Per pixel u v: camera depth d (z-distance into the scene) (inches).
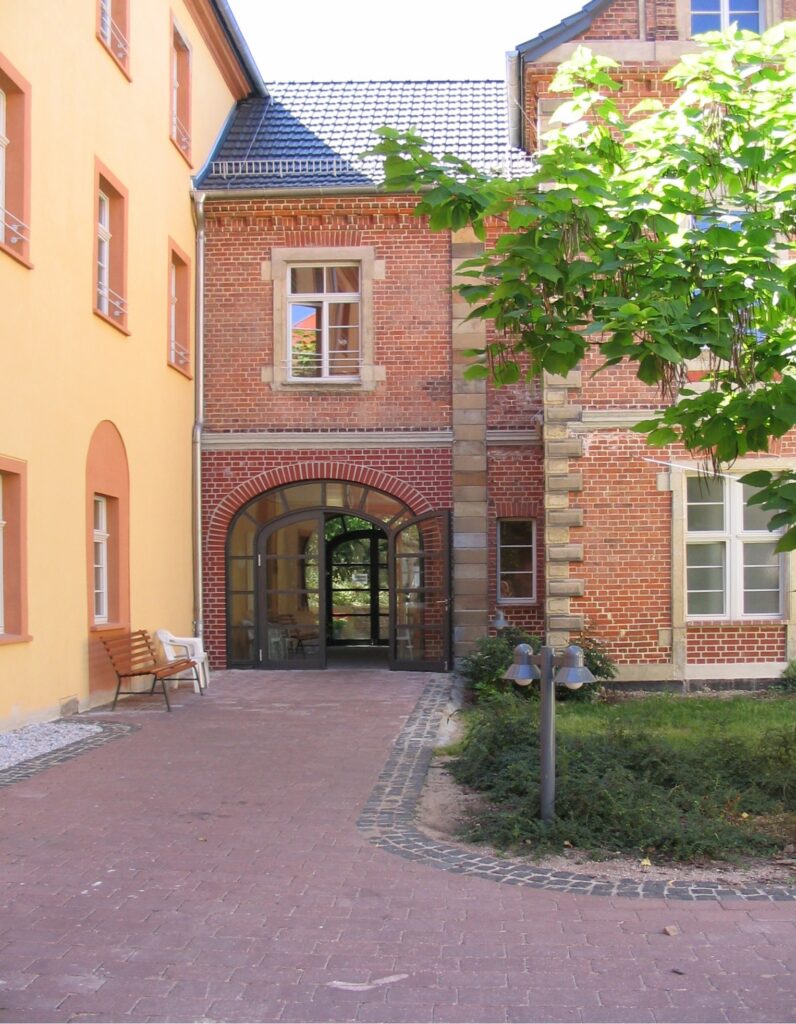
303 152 758.5
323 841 278.4
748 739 413.7
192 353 700.7
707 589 599.8
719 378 345.4
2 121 449.1
